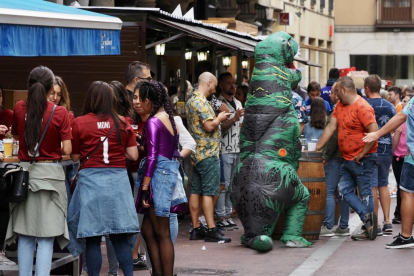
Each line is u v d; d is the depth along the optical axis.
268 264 9.43
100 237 7.75
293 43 10.77
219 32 13.81
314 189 11.00
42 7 8.29
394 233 12.08
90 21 8.24
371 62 59.41
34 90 7.36
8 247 8.53
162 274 8.05
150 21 11.98
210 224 11.09
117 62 11.52
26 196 7.25
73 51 8.10
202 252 10.27
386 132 10.34
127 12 11.37
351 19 58.72
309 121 12.90
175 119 8.77
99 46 8.38
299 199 10.57
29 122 7.33
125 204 7.54
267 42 10.68
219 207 12.28
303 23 44.84
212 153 11.00
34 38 7.69
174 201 7.88
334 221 12.45
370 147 11.03
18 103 7.52
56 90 8.07
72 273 8.30
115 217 7.48
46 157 7.40
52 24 7.84
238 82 17.72
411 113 10.16
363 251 10.30
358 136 11.11
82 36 8.20
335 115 11.27
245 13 31.42
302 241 10.59
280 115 10.52
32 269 7.77
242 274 8.88
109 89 7.61
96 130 7.50
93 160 7.50
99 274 8.52
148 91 7.90
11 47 7.49
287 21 36.12
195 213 11.30
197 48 16.00
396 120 10.26
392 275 8.70
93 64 11.59
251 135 10.55
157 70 16.58
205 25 13.08
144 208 7.89
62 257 8.21
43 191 7.38
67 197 8.20
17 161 7.73
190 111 10.97
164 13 11.50
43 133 7.35
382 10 58.44
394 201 16.48
